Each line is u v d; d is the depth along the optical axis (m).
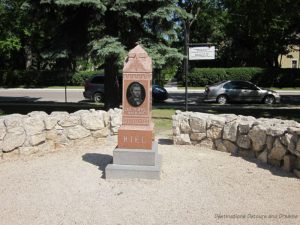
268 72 35.78
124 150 6.84
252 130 8.09
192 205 5.58
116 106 14.95
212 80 36.31
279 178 6.79
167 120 13.87
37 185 6.40
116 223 4.99
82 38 13.46
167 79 37.59
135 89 6.93
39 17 13.93
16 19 21.95
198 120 9.21
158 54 13.20
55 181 6.61
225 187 6.34
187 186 6.38
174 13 13.73
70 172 7.13
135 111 6.97
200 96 27.58
